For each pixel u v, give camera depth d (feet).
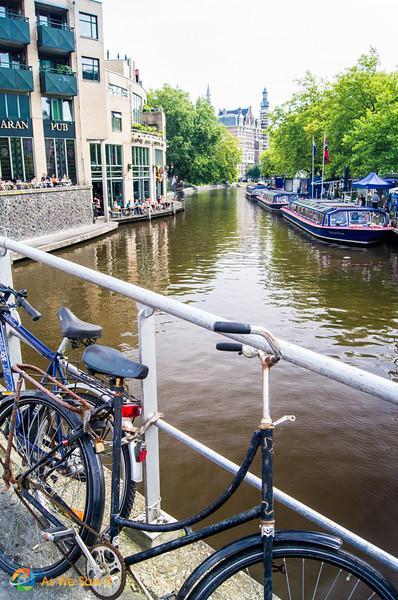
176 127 247.50
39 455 7.08
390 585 4.71
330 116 142.41
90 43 119.96
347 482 23.24
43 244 87.10
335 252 89.56
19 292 8.07
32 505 7.42
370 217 102.68
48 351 7.39
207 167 255.09
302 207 128.36
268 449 4.65
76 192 111.96
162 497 21.93
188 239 107.96
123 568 5.80
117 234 115.34
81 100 120.16
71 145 119.85
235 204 226.17
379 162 104.68
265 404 4.72
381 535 20.10
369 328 46.39
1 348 8.41
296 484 23.16
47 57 114.01
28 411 7.32
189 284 65.77
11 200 85.51
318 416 29.04
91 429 6.15
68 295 57.36
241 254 88.63
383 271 72.54
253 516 4.79
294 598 11.96
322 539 4.76
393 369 36.83
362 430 27.61
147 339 6.72
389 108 102.63
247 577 6.54
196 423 28.40
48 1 108.47
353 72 128.06
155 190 181.57
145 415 6.93
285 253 89.20
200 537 5.20
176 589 6.48
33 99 108.47
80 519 6.31
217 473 23.48
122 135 147.02
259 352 4.91
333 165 139.85
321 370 4.49
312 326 47.06
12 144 106.63
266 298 57.98
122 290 6.57
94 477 6.08
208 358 37.63
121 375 5.74
